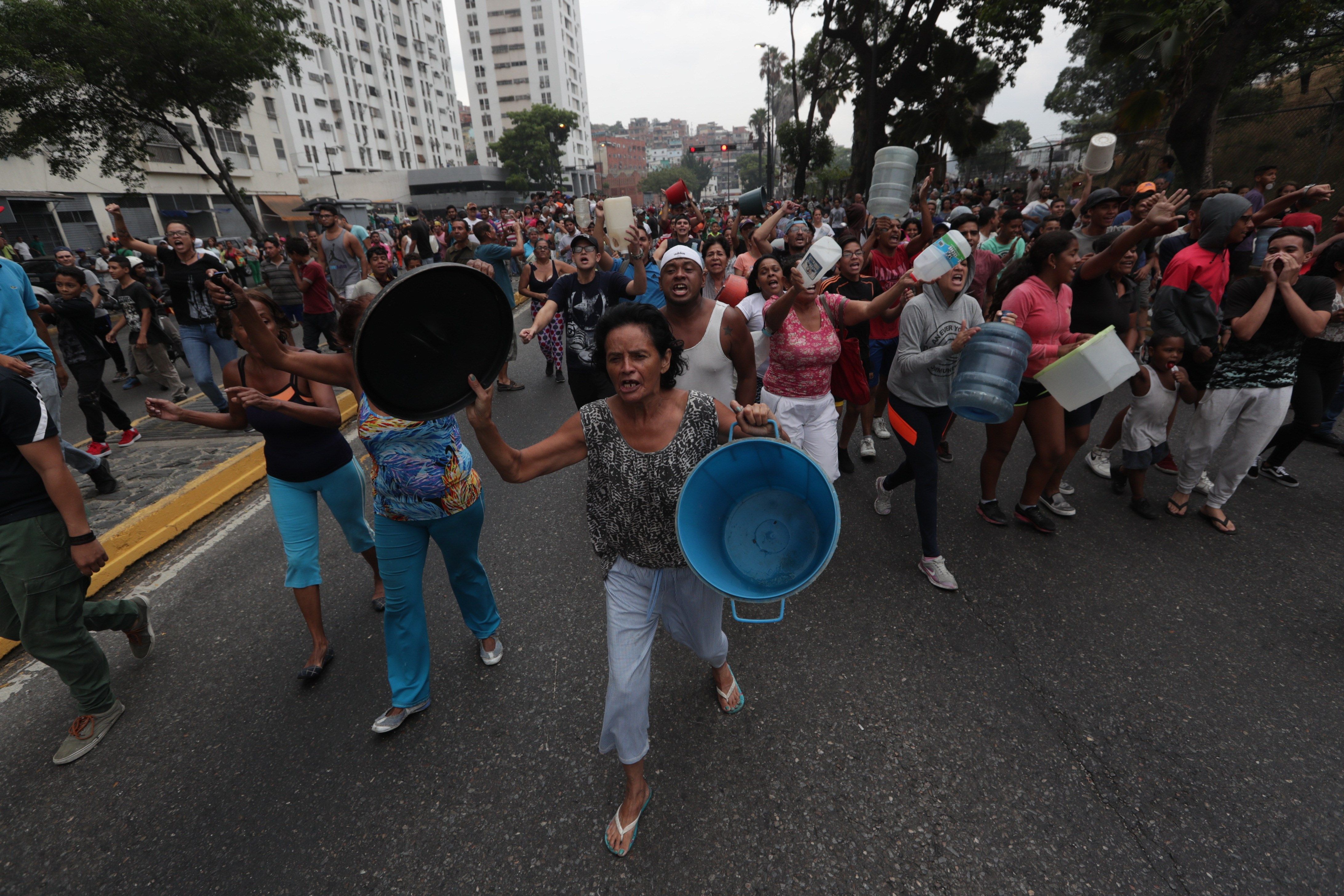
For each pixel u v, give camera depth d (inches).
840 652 110.7
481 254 296.8
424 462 88.7
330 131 2564.0
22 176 1122.0
